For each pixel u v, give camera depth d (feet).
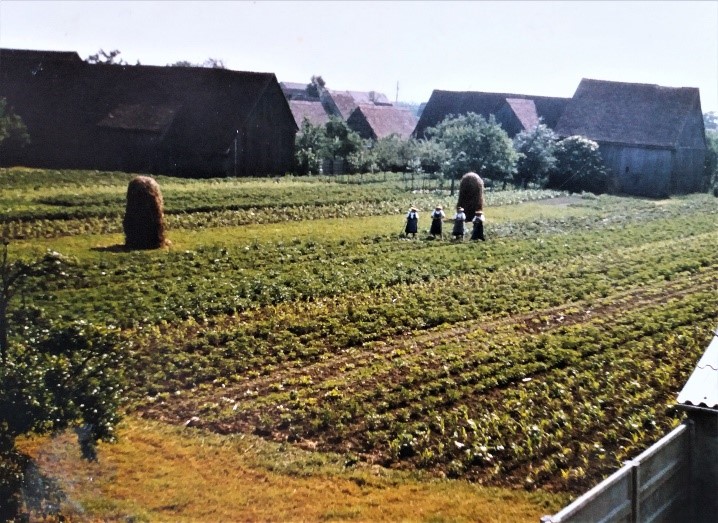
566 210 205.77
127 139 250.57
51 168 245.86
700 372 55.62
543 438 61.36
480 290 111.65
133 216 128.16
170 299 96.73
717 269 137.80
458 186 244.01
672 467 49.67
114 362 52.39
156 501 50.70
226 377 74.64
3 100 234.17
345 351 83.82
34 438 57.16
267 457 58.18
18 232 135.74
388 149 280.72
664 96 271.49
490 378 74.33
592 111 278.05
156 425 63.41
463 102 334.24
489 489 54.70
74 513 48.42
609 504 42.98
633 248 152.66
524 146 256.52
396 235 152.56
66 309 89.81
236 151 250.78
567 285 117.80
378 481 55.26
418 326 93.91
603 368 79.66
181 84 260.62
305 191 207.82
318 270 118.52
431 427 63.93
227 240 139.33
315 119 357.41
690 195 264.72
